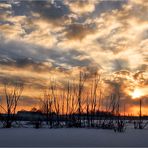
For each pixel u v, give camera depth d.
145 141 10.37
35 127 17.19
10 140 10.03
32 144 9.10
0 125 18.06
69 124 17.91
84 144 9.30
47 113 18.41
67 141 9.93
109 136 11.94
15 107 17.44
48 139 10.39
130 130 16.27
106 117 17.55
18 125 17.83
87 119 17.84
